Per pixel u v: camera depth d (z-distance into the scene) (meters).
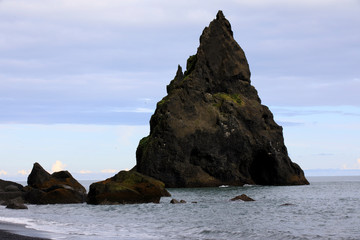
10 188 65.94
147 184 57.03
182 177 117.06
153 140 120.00
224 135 122.81
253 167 129.12
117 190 55.41
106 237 30.36
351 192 91.62
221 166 121.38
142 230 34.38
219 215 45.66
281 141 130.00
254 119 128.25
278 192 91.25
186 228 35.62
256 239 30.30
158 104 133.12
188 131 119.94
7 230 33.03
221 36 140.75
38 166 67.19
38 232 32.22
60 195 57.53
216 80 136.38
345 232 33.59
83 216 44.84
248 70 142.12
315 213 47.72
